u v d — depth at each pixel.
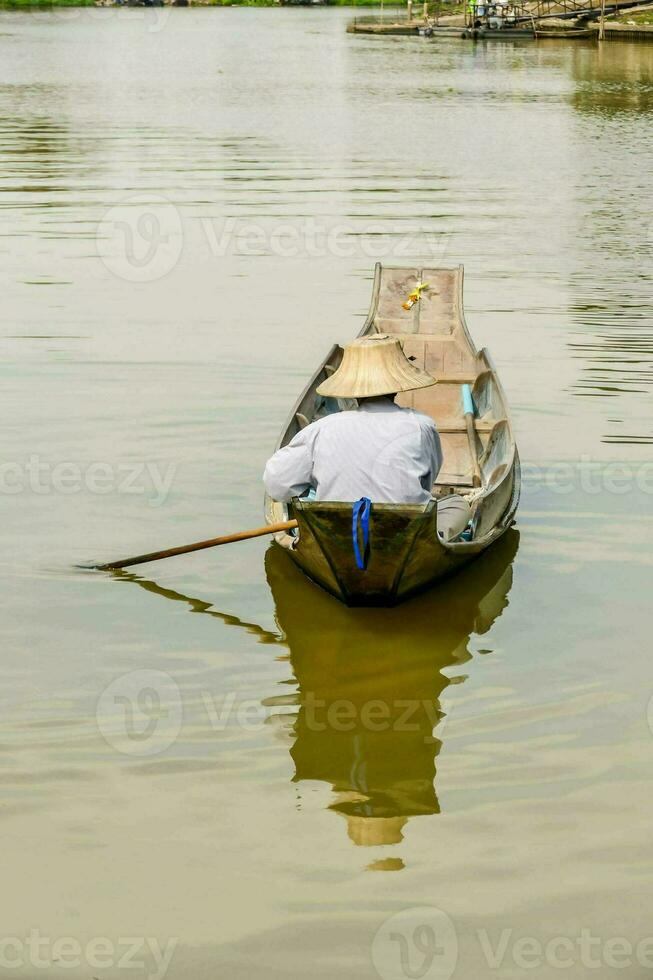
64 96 40.53
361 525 6.82
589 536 8.38
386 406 7.50
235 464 9.65
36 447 9.97
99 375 11.96
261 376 11.98
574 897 4.85
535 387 11.59
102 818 5.35
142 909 4.79
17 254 17.47
